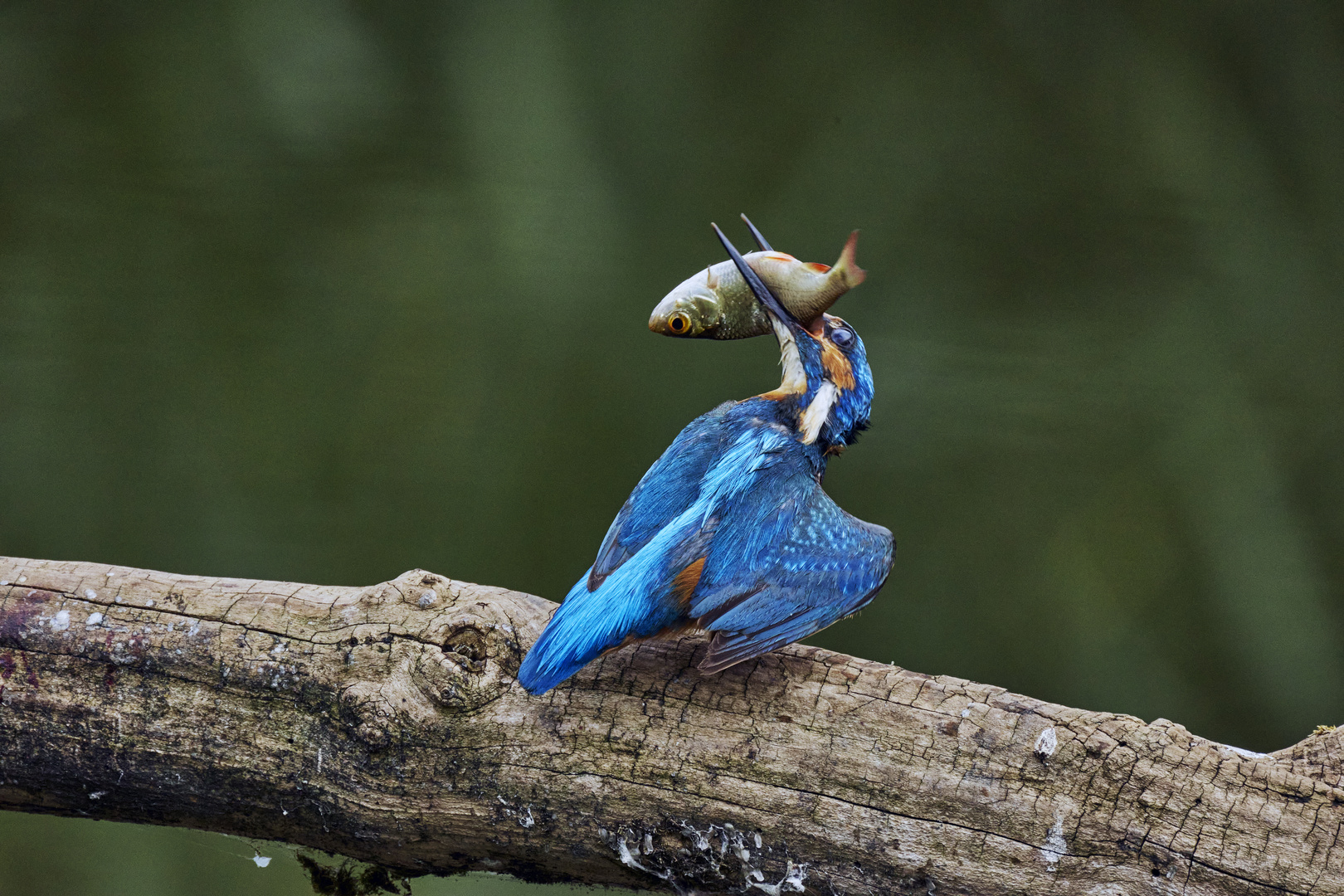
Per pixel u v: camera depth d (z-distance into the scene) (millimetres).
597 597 5398
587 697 5402
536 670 5383
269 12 7258
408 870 5418
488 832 5398
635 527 5418
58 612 5410
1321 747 5391
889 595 6535
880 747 5391
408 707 5395
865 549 5422
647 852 5395
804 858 5391
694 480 5426
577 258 7137
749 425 5445
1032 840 5387
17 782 5410
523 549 6695
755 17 7750
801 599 5410
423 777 5398
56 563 5418
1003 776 5387
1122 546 6535
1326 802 5387
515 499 6758
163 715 5402
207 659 5402
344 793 5398
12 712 5406
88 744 5406
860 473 6730
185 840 5754
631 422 6934
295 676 5402
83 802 5414
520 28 7523
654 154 7543
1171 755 5391
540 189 7266
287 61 7219
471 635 5402
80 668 5406
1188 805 5387
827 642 6504
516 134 7355
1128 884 5387
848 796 5391
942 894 5391
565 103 7488
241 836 5422
